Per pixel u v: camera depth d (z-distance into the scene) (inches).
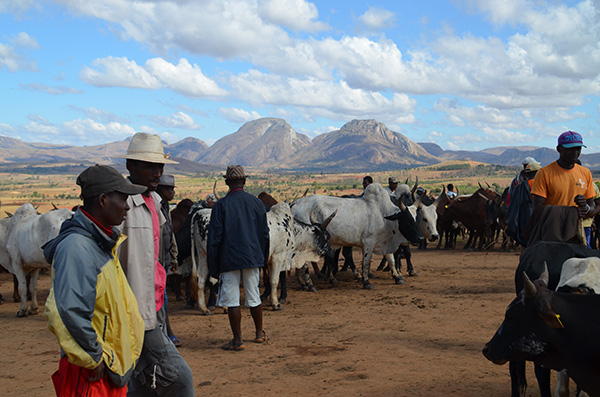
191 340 295.6
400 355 250.7
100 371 112.2
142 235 150.7
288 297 428.1
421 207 512.7
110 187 117.8
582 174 212.7
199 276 371.9
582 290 159.8
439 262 635.5
